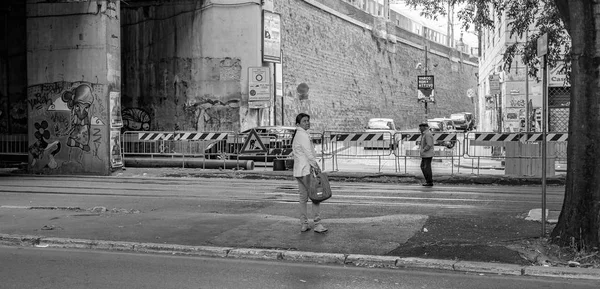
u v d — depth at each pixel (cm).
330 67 4159
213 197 1434
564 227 782
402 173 1916
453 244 834
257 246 863
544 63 853
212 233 947
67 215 1116
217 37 2658
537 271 730
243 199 1390
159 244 880
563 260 757
